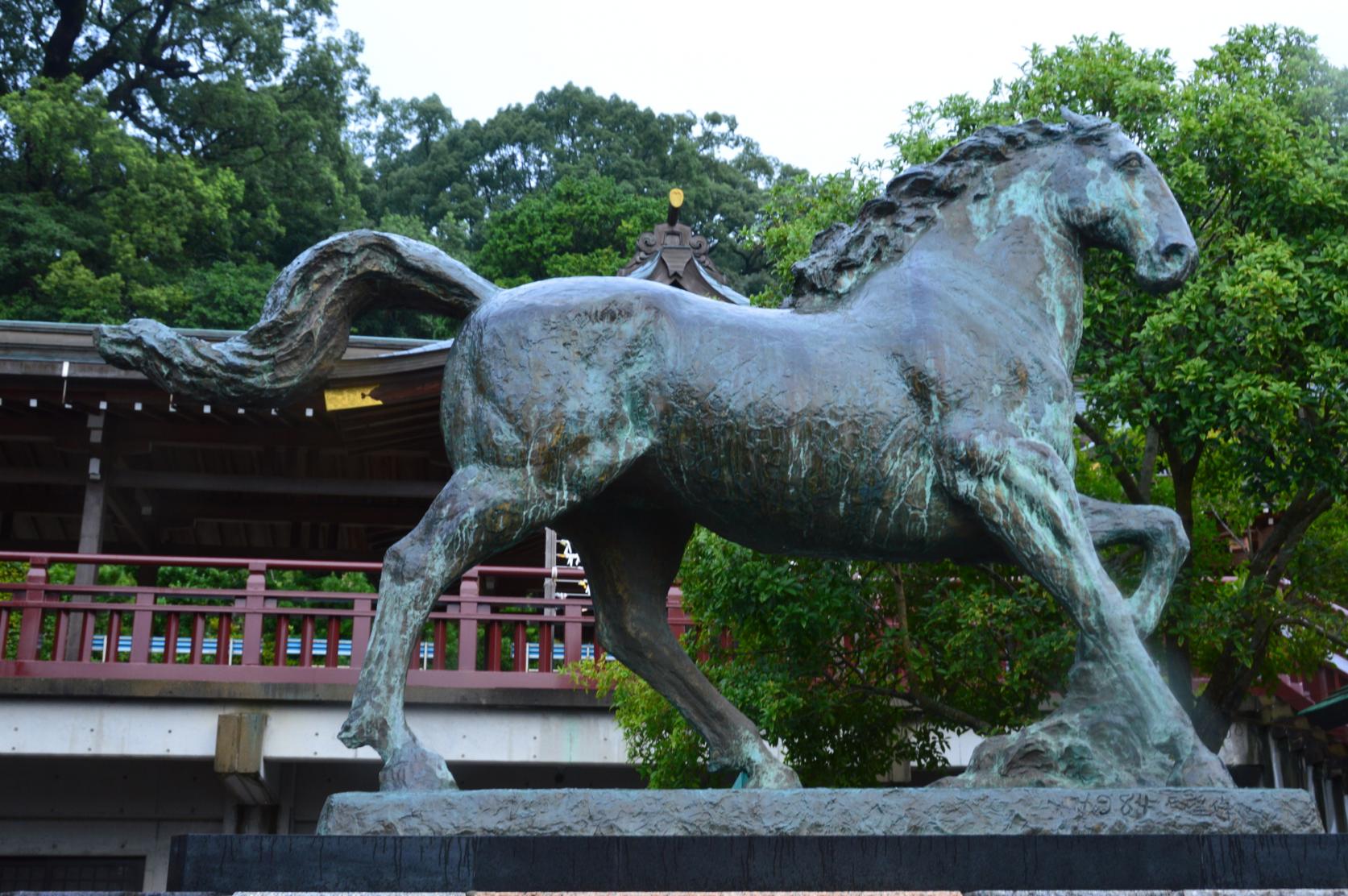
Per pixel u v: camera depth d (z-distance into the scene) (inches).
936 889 113.7
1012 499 131.3
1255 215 287.9
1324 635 324.8
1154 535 140.9
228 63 1039.6
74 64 986.1
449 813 117.6
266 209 981.8
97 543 462.3
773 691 289.0
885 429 134.5
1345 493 273.0
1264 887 115.2
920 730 337.7
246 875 110.8
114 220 859.4
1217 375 264.7
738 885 113.0
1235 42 323.9
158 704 397.1
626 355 135.8
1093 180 143.6
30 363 432.8
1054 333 142.5
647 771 343.0
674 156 1223.5
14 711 391.5
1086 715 131.1
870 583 304.8
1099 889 114.4
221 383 141.3
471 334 138.5
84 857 422.0
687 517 147.2
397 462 513.0
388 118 1331.2
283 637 414.3
